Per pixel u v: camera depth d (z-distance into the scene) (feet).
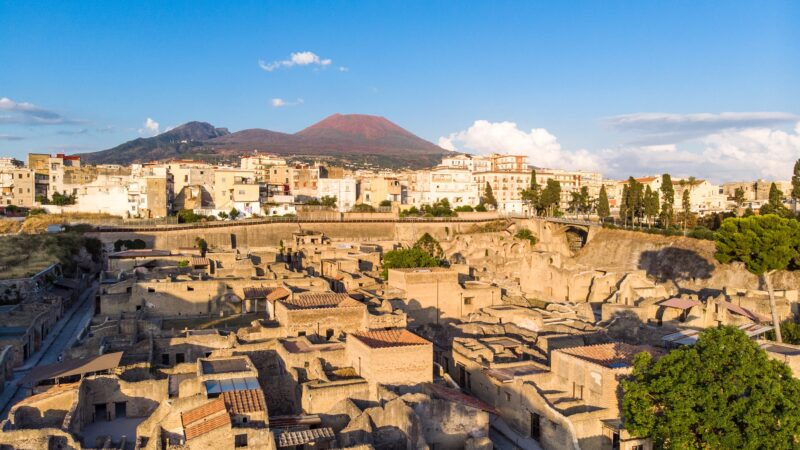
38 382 173.06
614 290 319.27
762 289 360.07
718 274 395.14
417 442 134.82
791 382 140.46
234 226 517.14
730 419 133.69
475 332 225.97
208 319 256.32
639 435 143.54
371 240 552.82
